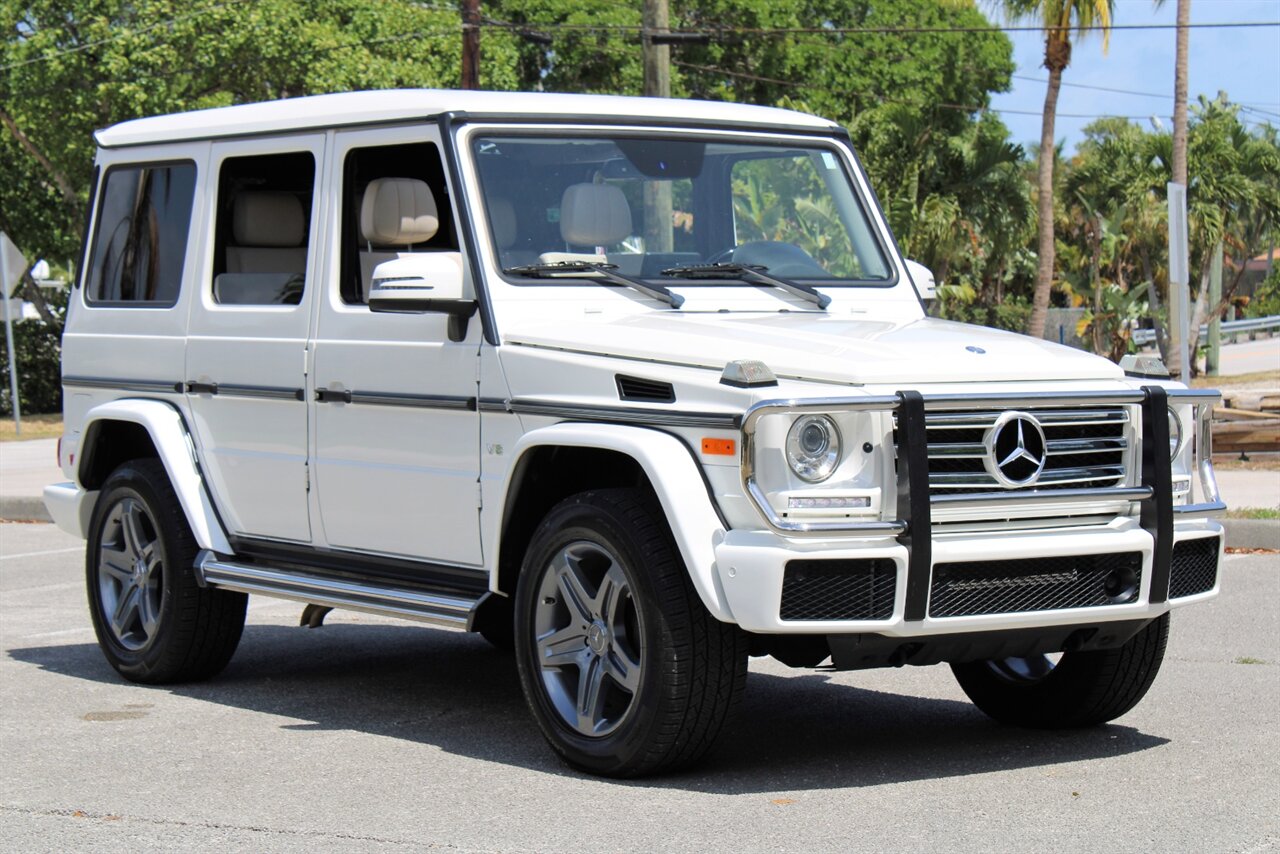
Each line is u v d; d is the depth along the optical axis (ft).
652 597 17.60
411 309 19.88
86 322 26.68
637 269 21.26
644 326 19.27
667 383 17.80
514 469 19.15
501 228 20.40
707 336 18.56
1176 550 18.93
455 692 24.41
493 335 19.74
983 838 15.98
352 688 24.80
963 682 22.07
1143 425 18.40
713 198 22.16
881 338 18.78
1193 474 19.60
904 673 25.55
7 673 26.23
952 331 19.84
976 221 133.49
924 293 23.06
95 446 26.20
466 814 17.12
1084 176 146.82
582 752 18.58
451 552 20.56
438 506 20.56
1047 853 15.47
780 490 16.85
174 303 25.04
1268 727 21.22
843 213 23.16
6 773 19.35
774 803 17.37
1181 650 27.12
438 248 21.43
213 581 23.61
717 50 132.57
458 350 20.17
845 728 21.48
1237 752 19.79
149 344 25.29
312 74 93.97
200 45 92.68
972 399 17.28
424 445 20.71
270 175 23.72
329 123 22.47
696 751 17.97
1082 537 17.88
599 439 17.97
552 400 18.93
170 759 19.99
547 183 20.92
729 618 16.96
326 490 22.27
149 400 25.29
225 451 24.02
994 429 17.46
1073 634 18.61
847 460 17.10
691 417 17.38
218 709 23.21
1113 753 19.83
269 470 23.21
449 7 110.42
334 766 19.49
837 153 23.53
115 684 25.29
